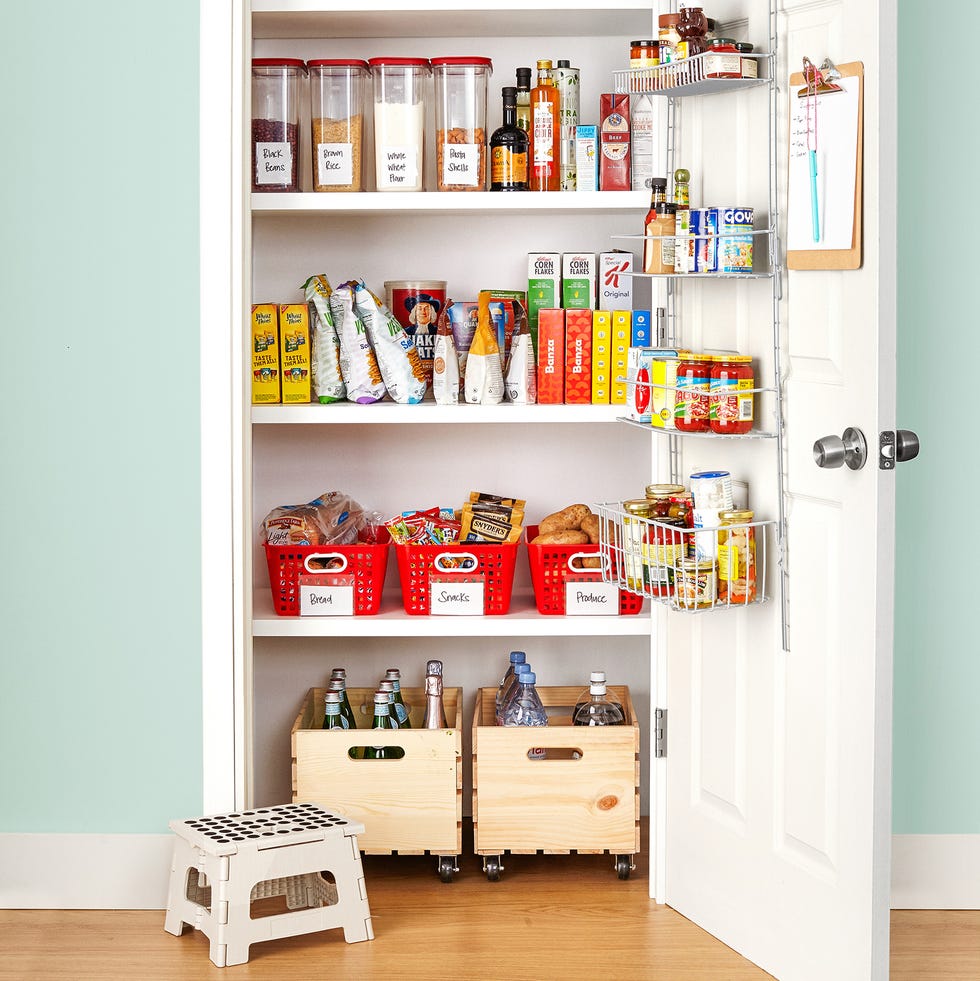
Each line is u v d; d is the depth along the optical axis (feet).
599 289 9.13
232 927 7.69
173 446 8.39
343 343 8.91
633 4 8.62
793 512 7.30
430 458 9.84
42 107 8.20
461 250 9.66
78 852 8.61
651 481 9.34
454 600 8.91
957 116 8.43
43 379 8.36
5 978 7.55
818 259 6.90
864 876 6.77
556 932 8.18
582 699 9.13
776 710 7.50
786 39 7.18
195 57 8.18
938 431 8.55
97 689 8.54
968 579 8.62
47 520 8.45
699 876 8.29
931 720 8.68
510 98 8.87
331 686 9.11
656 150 8.45
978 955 7.97
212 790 8.56
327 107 8.75
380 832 8.70
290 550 8.83
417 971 7.64
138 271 8.29
